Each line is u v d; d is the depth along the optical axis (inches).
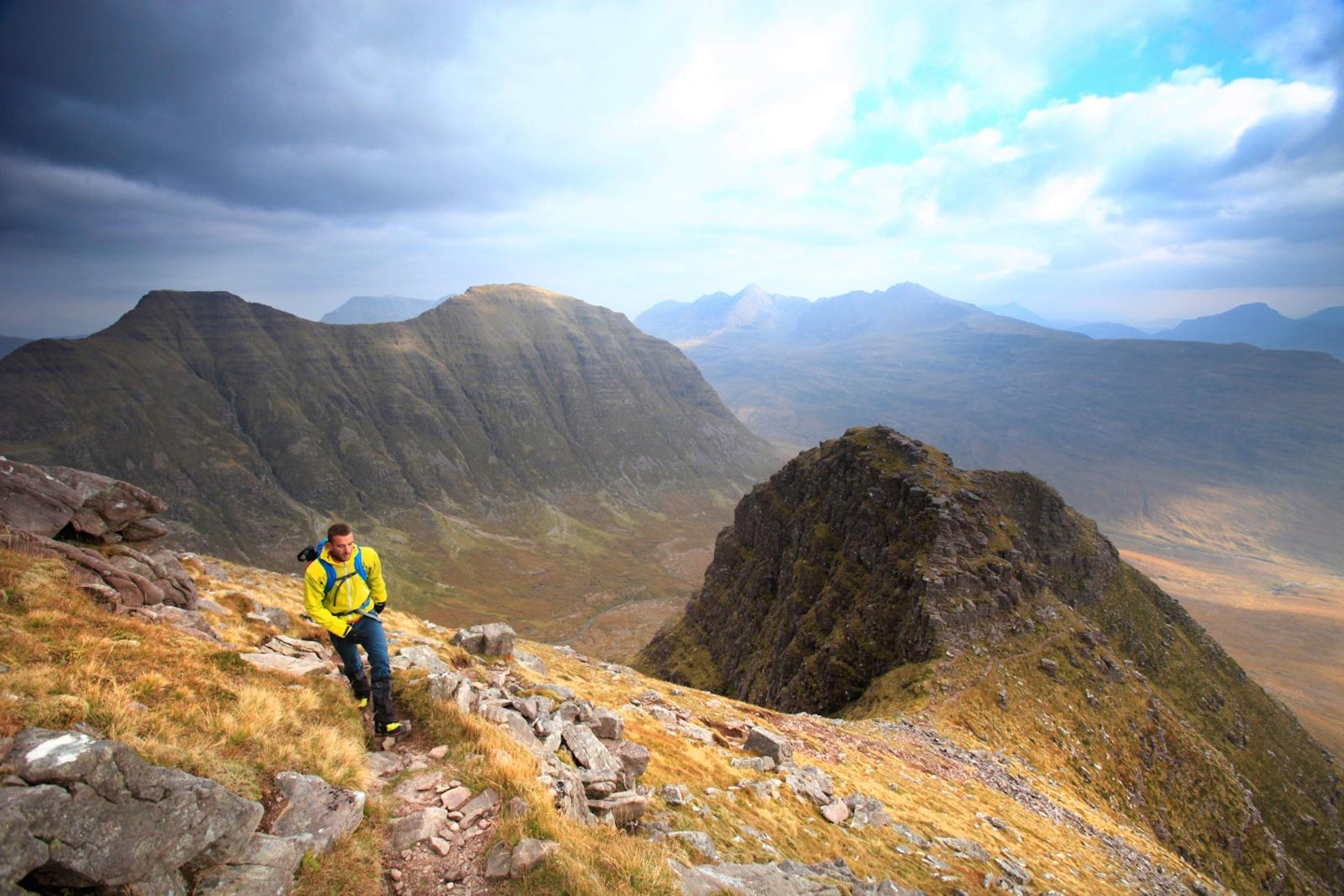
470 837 441.7
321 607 564.7
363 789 466.3
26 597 513.7
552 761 631.2
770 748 1162.0
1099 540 6013.8
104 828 302.8
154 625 590.2
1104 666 3897.6
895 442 5669.3
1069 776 2915.8
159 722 404.5
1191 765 3535.9
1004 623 3949.3
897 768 1678.2
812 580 5334.6
